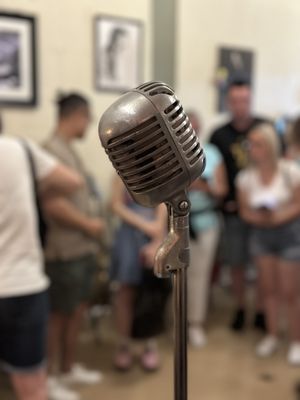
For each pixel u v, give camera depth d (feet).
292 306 8.70
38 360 5.19
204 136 12.34
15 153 4.99
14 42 8.86
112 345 9.47
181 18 11.38
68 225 6.97
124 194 8.37
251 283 12.23
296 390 7.92
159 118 1.98
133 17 10.23
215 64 12.28
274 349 9.17
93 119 9.88
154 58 10.98
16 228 4.91
